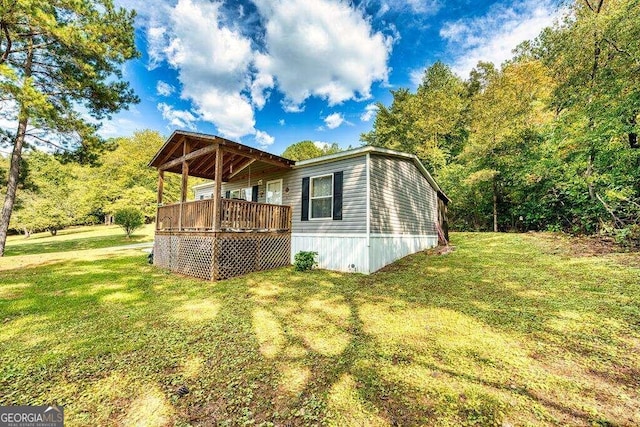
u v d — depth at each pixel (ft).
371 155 26.71
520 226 50.88
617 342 11.05
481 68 62.95
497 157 46.52
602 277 18.79
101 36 33.73
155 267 29.78
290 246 31.07
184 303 17.33
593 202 30.78
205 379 9.19
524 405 7.76
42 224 69.72
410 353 10.78
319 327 13.42
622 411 7.45
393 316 14.65
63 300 18.06
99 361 10.39
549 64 33.30
